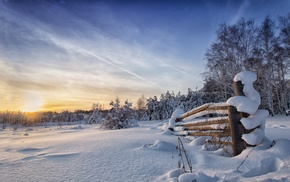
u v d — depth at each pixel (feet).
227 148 13.67
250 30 75.61
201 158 12.01
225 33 77.61
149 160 12.05
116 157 12.77
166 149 14.57
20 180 9.40
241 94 12.92
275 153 10.61
